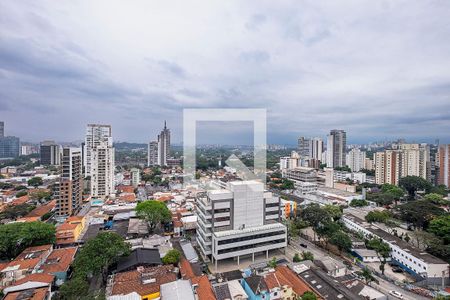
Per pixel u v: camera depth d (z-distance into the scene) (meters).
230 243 55.00
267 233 58.78
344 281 46.50
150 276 46.62
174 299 37.84
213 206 55.91
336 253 65.19
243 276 49.72
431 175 150.88
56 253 56.34
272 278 44.47
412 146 154.62
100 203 109.62
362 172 175.88
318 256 62.88
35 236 58.94
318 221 71.81
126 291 42.22
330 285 43.09
